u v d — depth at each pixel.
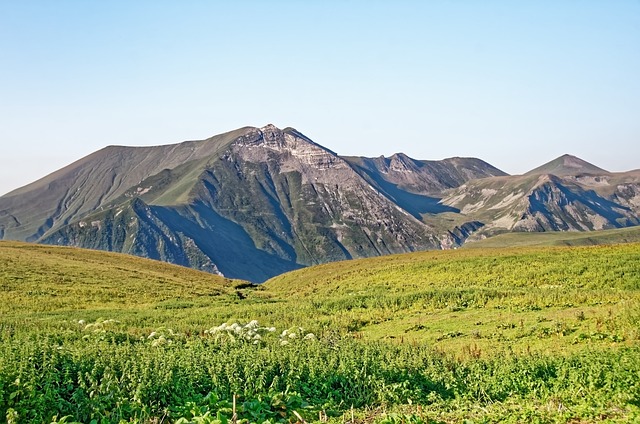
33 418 13.79
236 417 13.99
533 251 68.06
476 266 61.00
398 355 22.38
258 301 59.41
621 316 28.38
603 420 14.57
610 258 54.91
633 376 17.88
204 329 33.25
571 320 30.17
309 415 15.61
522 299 39.00
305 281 78.88
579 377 19.00
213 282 84.75
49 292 57.31
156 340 24.59
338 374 19.25
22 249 86.44
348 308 44.25
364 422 15.75
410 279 60.62
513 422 14.66
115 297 58.53
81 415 14.43
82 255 90.12
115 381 15.70
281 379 18.16
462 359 23.52
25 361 15.70
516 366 20.59
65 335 25.42
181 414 14.68
